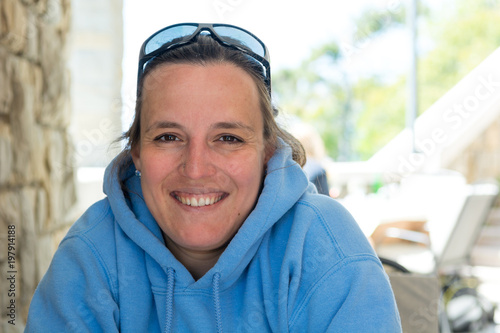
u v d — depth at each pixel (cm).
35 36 225
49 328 95
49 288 96
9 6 198
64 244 101
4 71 197
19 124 209
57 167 257
